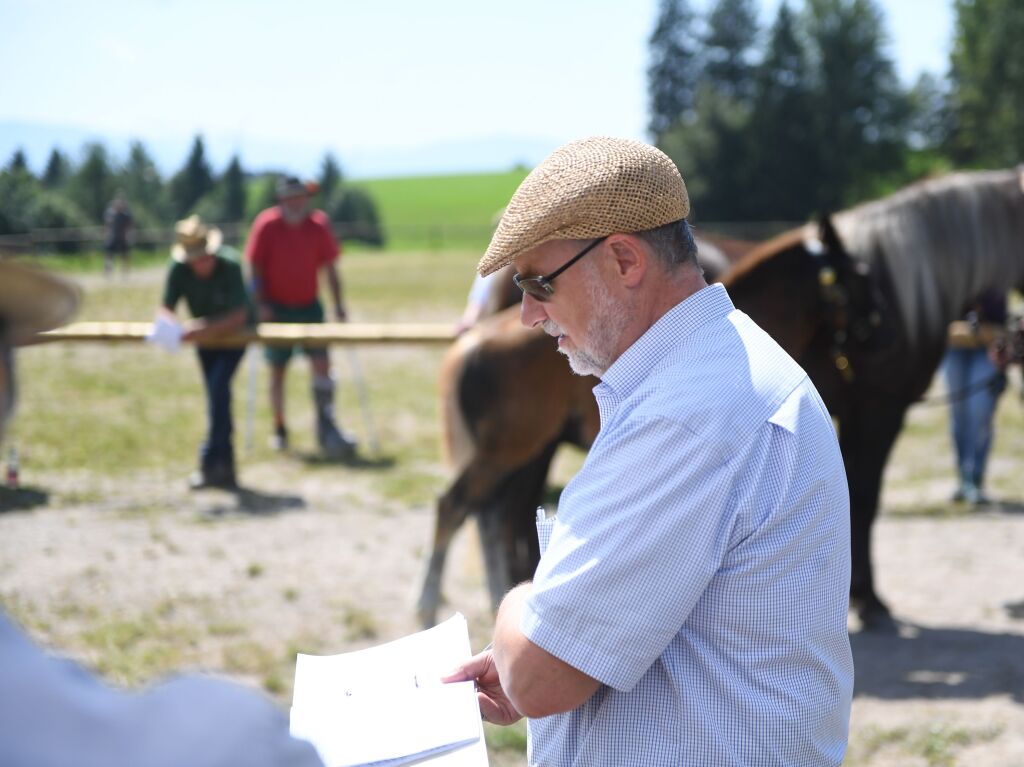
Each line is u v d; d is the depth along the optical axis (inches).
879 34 2292.1
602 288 61.3
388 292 847.1
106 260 827.4
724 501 56.7
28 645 30.9
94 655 169.2
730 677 58.2
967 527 250.1
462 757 61.0
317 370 321.4
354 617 186.7
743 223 2223.2
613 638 57.1
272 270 311.0
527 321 66.3
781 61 2278.5
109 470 294.2
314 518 253.8
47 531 236.5
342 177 2433.6
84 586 202.2
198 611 191.3
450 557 229.9
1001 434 356.8
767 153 2204.7
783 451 58.1
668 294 61.8
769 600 57.7
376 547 232.4
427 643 69.9
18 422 349.7
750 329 62.6
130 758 29.8
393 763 60.6
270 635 180.9
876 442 185.3
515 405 174.2
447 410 179.9
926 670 166.7
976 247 179.0
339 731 61.9
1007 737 142.1
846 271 174.2
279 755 32.3
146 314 613.3
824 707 60.3
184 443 330.3
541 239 60.7
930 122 2425.0
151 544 230.1
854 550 186.9
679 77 2760.8
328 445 323.9
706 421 57.0
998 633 181.8
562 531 59.5
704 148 2224.4
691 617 59.2
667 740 58.8
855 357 177.5
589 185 59.5
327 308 716.7
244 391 432.5
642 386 60.4
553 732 64.6
